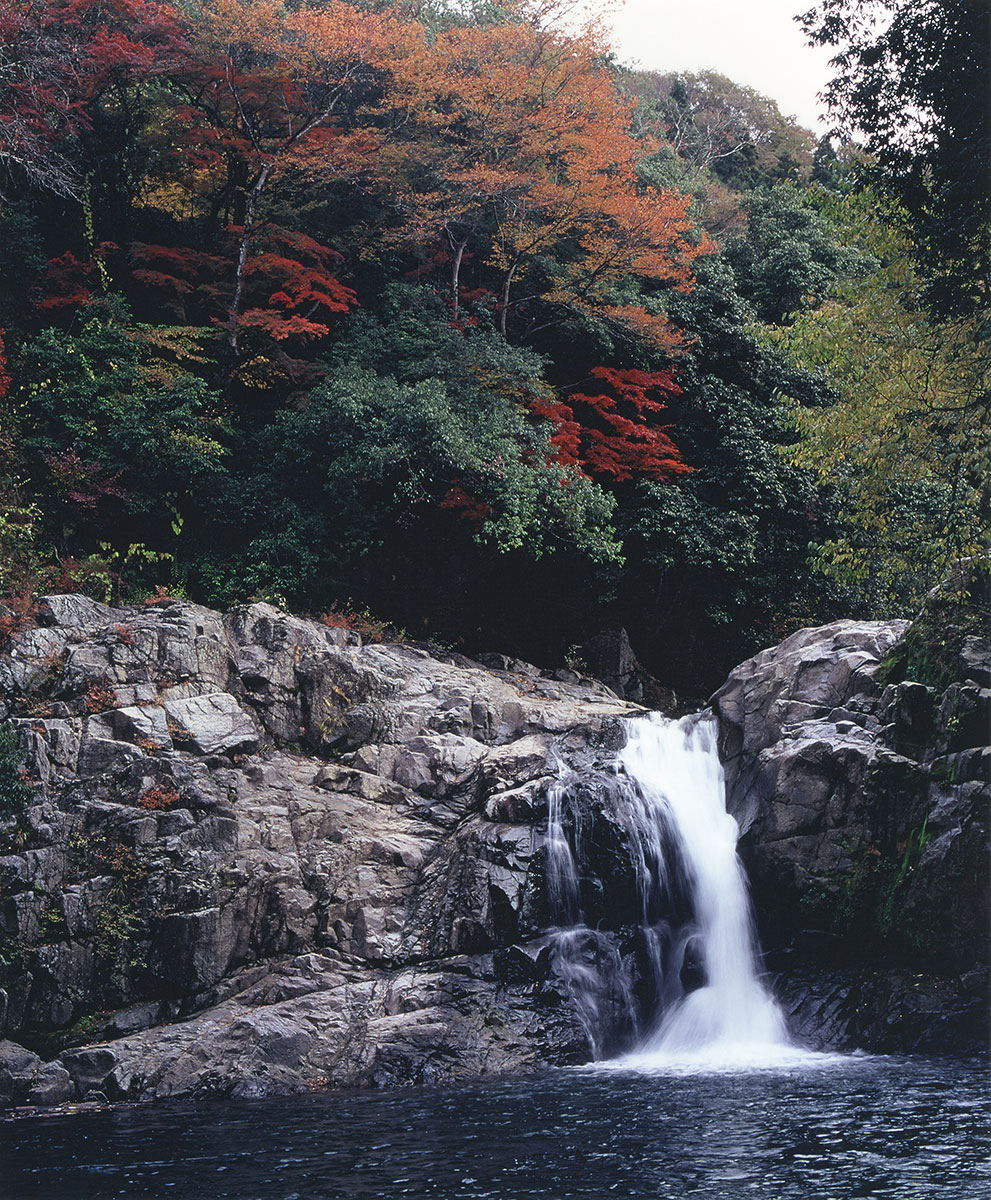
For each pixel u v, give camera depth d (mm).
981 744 18859
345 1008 18047
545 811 20719
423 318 31297
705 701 35000
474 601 32312
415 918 19969
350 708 23594
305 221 34906
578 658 32906
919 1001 18188
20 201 29172
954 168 19531
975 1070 16203
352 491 27766
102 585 24734
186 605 23156
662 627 35250
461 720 24156
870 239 22609
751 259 40688
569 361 35250
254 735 21766
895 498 32438
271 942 19359
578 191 32188
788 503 34688
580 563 33969
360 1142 12773
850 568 24734
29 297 28484
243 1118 14445
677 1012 19688
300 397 29719
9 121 27469
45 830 18609
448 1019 17781
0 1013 17234
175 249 30375
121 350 27406
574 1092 15258
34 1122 14711
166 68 29438
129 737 20266
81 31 30156
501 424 28469
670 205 32875
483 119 32750
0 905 17750
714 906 20688
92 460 26469
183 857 18938
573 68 33000
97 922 18297
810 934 19766
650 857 20719
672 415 35812
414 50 32750
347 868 20438
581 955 19391
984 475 21672
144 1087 16281
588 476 33812
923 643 20609
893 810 19359
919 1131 12523
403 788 22562
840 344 23125
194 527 28125
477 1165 11578
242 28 30281
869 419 22375
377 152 33188
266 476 27969
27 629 21250
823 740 20266
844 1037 18500
